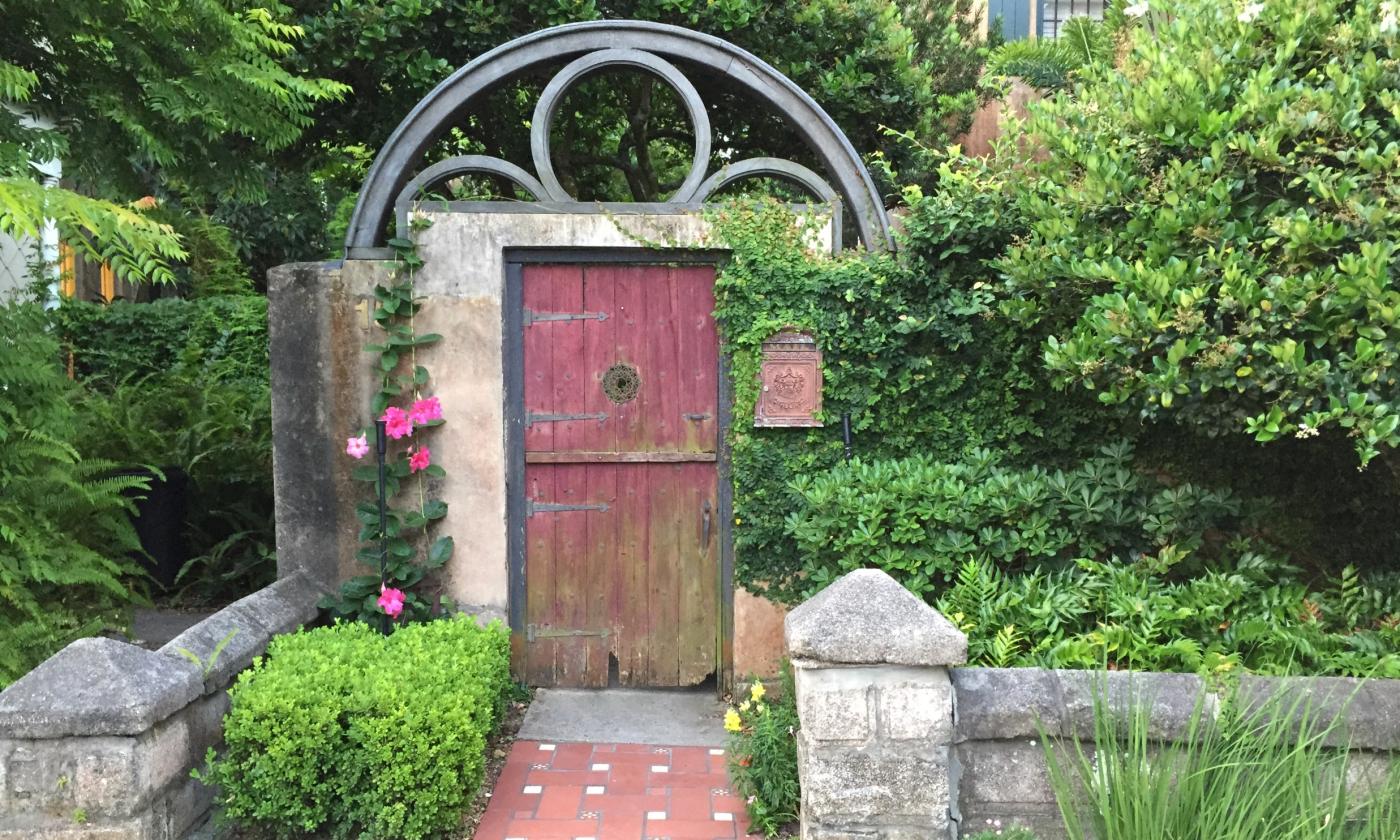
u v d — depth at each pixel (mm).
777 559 4219
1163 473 4137
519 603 4355
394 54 5148
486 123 6340
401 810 2936
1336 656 2980
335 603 4211
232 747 2969
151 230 3299
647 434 4312
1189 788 2547
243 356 8148
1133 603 3088
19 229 2861
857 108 5719
